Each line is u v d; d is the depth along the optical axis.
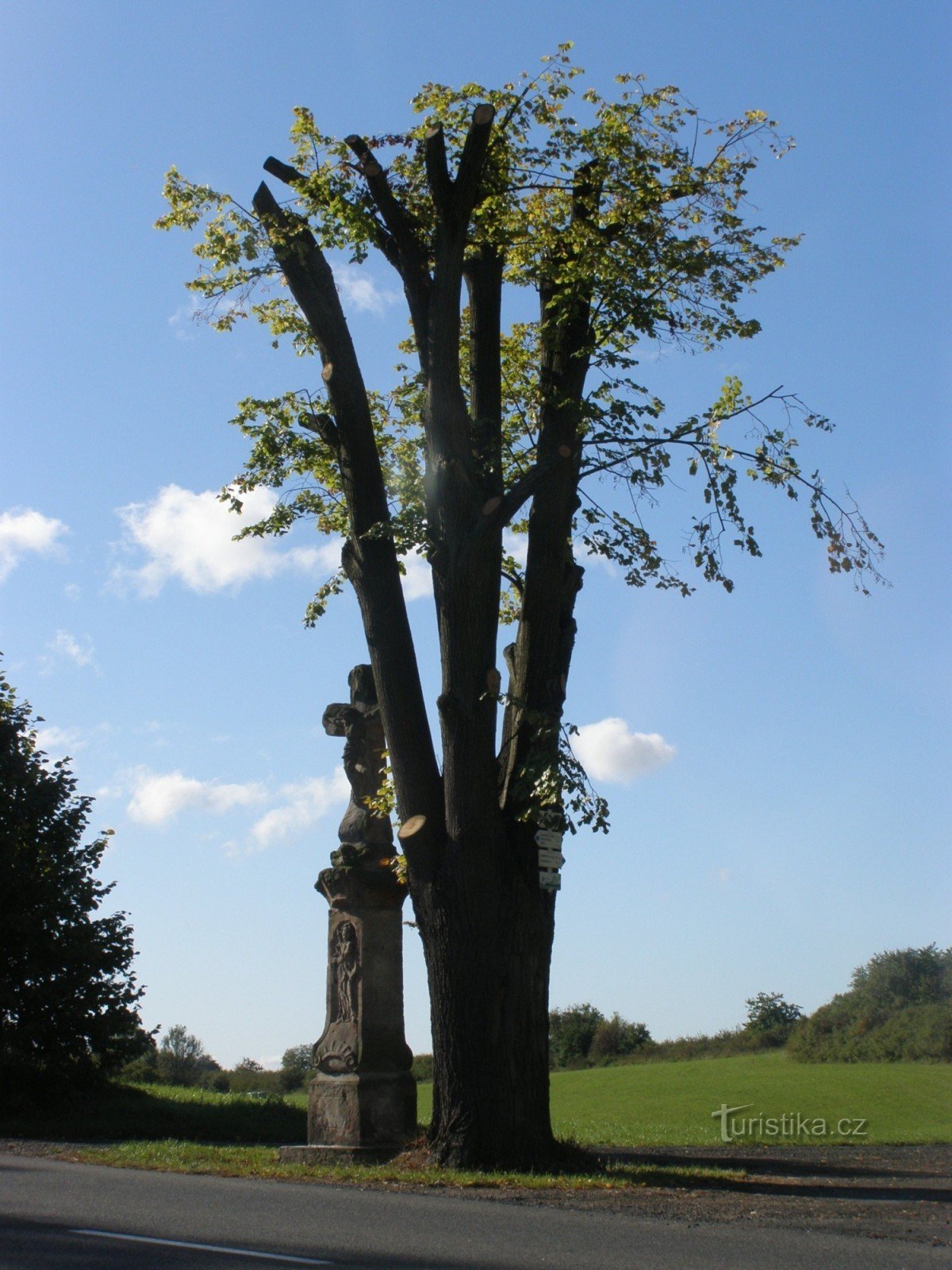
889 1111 29.00
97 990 28.52
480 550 13.85
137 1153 14.95
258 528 16.61
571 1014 69.12
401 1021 15.21
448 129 15.42
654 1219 9.19
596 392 14.62
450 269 14.04
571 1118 28.88
